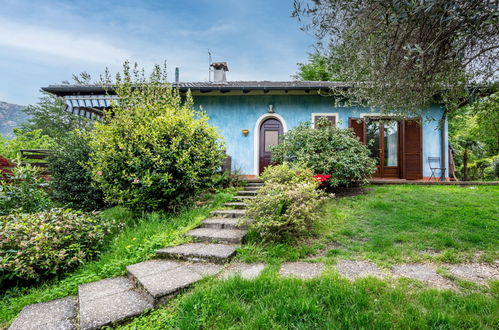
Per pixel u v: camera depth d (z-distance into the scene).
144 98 6.08
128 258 3.63
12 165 7.49
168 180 5.28
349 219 4.66
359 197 6.06
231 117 9.12
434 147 8.54
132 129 5.34
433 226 4.11
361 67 3.83
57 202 6.54
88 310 2.34
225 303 2.18
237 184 7.65
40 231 3.53
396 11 2.16
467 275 2.67
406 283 2.49
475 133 14.58
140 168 5.12
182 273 2.99
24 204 4.92
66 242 3.74
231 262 3.32
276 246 3.60
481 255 3.12
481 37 2.52
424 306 2.09
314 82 9.04
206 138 5.75
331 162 6.41
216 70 11.13
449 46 2.61
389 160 8.75
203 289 2.47
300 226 3.77
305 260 3.25
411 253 3.26
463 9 1.93
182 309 2.18
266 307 2.11
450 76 3.47
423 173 8.52
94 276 3.22
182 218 5.04
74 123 22.62
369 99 4.45
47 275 3.41
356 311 2.03
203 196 6.40
